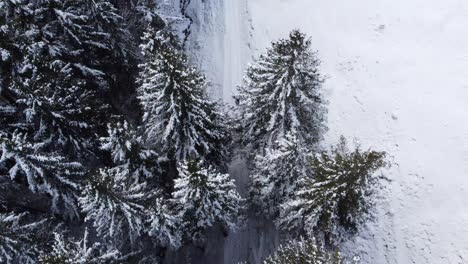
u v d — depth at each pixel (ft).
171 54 47.70
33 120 60.70
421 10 74.79
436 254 56.39
